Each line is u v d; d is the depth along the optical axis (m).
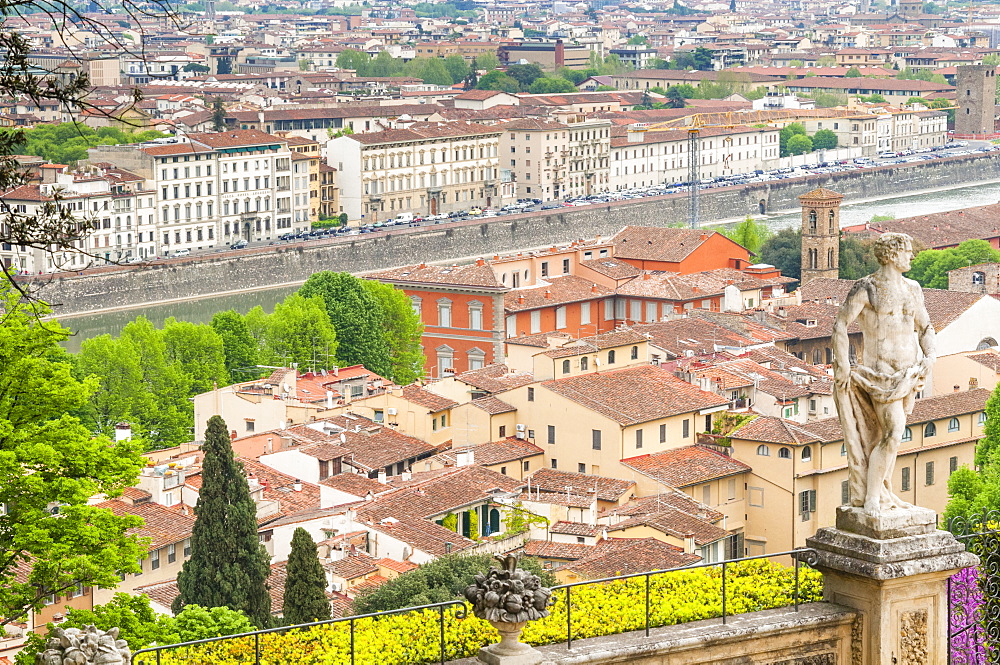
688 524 144.62
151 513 136.88
